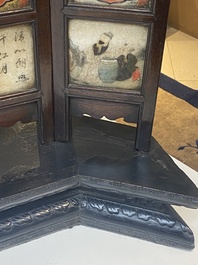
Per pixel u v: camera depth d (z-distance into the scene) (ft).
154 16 2.46
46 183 2.84
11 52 2.53
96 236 3.05
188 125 5.44
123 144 3.14
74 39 2.59
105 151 3.07
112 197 2.98
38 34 2.52
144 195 2.89
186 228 2.96
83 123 3.27
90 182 2.91
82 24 2.54
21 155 3.00
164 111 5.66
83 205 2.97
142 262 2.93
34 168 2.92
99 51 2.63
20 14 2.41
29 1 2.40
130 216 2.96
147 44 2.58
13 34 2.48
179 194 2.85
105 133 3.21
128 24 2.52
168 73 6.41
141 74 2.69
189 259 2.96
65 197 2.96
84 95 2.80
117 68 2.68
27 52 2.57
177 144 5.16
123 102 2.81
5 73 2.59
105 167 2.96
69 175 2.89
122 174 2.93
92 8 2.46
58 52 2.62
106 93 2.77
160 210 2.96
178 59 6.73
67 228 3.07
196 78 6.33
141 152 3.09
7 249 2.94
